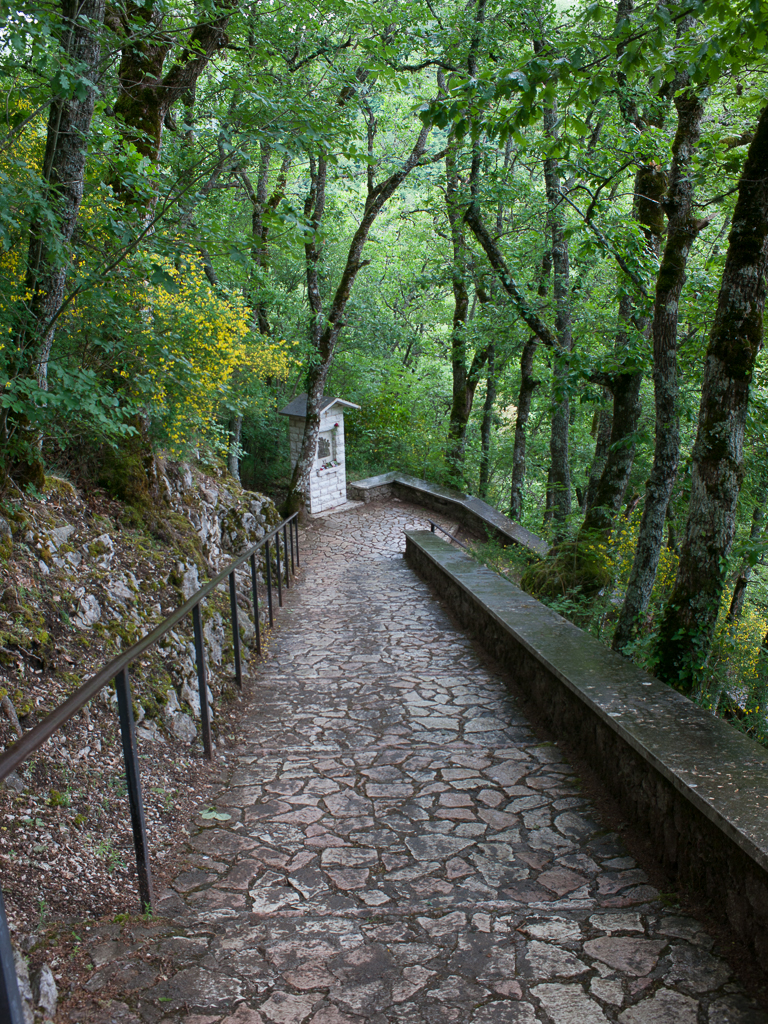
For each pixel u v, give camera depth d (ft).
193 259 14.78
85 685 6.70
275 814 10.41
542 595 25.46
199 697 13.43
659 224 24.59
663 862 8.68
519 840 9.50
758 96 16.92
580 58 12.39
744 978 6.44
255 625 19.26
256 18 26.61
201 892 8.23
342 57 33.09
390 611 25.03
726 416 12.24
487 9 31.01
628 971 6.52
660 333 15.65
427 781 11.43
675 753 8.70
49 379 12.52
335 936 7.12
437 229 43.39
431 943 7.00
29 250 11.75
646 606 15.98
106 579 13.96
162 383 16.70
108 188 13.39
